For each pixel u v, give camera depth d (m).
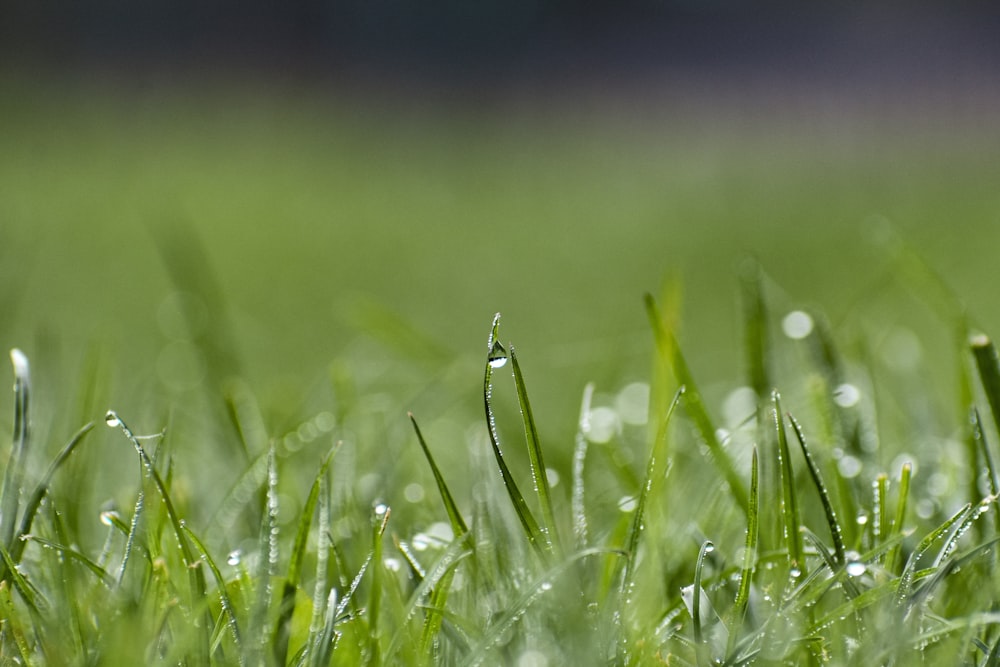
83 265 2.13
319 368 1.36
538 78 8.09
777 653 0.72
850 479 0.80
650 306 0.79
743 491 0.78
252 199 3.33
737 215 3.05
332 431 0.85
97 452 0.84
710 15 9.05
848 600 0.75
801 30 8.40
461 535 0.75
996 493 0.76
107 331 1.50
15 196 3.03
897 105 6.04
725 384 1.14
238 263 2.30
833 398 0.82
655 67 8.23
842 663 0.73
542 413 1.04
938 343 1.39
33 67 7.16
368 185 3.80
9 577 0.74
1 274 1.38
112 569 0.77
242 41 8.05
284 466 0.82
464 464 0.89
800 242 2.52
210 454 0.88
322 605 0.73
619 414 0.92
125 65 7.52
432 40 8.41
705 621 0.73
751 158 4.61
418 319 1.74
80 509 0.80
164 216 2.88
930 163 4.21
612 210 3.24
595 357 1.29
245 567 0.75
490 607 0.75
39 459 0.81
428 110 6.49
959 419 0.83
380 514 0.77
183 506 0.80
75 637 0.73
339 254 2.46
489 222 3.03
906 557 0.76
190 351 1.17
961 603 0.75
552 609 0.74
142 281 2.00
